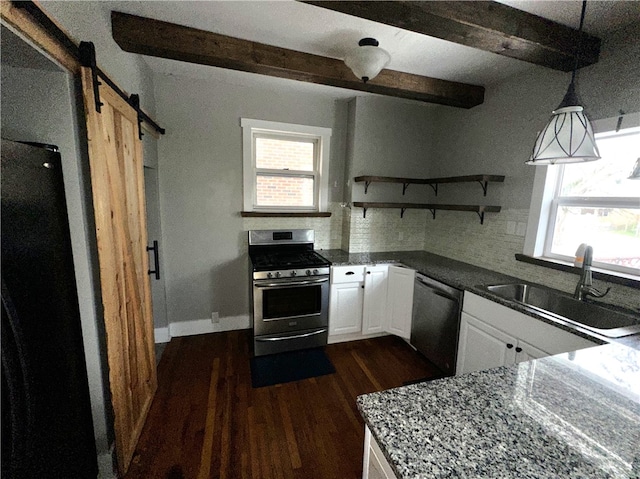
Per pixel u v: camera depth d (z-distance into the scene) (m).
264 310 2.57
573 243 2.05
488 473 0.58
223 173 2.88
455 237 2.97
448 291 2.25
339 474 1.54
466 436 0.68
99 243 1.27
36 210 0.99
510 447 0.65
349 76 2.26
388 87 2.37
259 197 3.08
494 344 1.87
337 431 1.82
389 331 2.93
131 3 1.59
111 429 1.51
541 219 2.17
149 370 1.98
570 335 1.43
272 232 3.06
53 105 1.18
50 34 0.98
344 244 3.31
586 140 1.31
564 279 1.99
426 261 2.86
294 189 3.19
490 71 2.33
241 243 3.03
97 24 1.47
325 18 1.72
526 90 2.26
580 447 0.66
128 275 1.62
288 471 1.54
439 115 3.21
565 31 1.68
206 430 1.79
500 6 1.52
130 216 1.68
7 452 0.83
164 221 2.79
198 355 2.63
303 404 2.04
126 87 1.89
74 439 1.20
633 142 1.72
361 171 3.11
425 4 1.38
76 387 1.23
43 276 1.02
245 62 2.00
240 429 1.81
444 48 2.01
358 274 2.80
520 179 2.32
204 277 2.97
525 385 0.90
